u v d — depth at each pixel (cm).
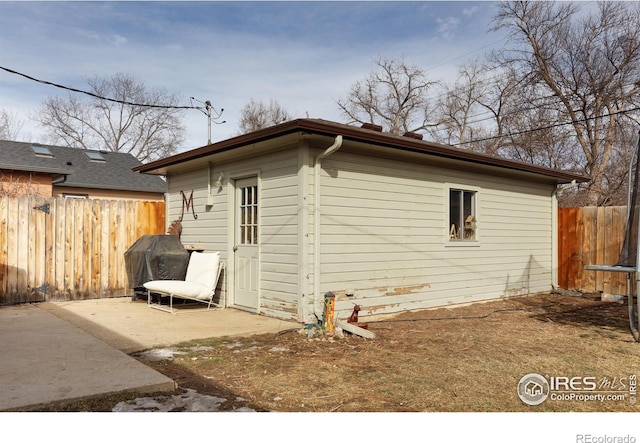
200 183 886
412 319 743
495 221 986
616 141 1861
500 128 2428
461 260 902
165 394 375
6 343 512
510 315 809
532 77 2062
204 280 786
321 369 461
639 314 607
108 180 1889
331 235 679
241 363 478
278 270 693
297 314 652
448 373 455
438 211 854
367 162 731
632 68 1805
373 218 739
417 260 812
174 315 720
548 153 2075
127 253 878
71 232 882
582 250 1118
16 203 828
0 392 346
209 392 386
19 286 827
